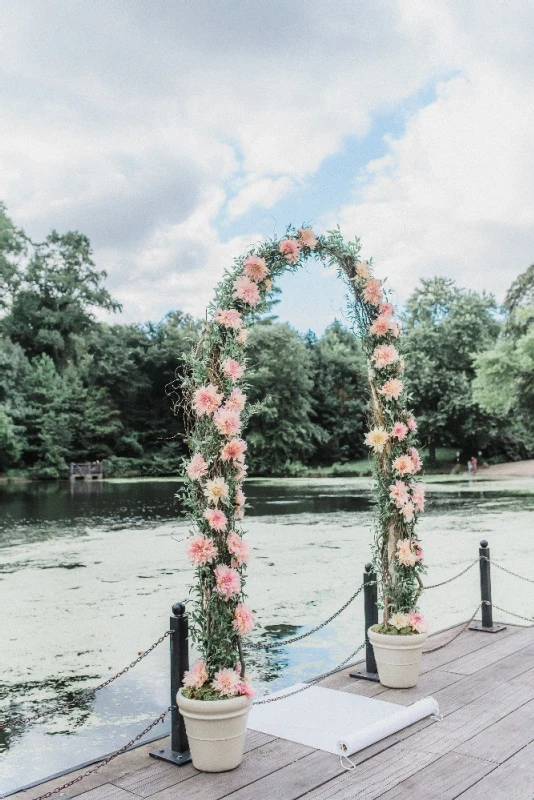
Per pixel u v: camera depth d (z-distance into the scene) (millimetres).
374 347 5820
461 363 51375
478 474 44000
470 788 3686
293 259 5133
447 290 55781
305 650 7055
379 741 4309
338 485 37062
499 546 13336
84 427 51125
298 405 53375
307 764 4035
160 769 4031
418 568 5453
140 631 7906
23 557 13203
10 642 7504
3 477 46875
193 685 4047
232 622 4184
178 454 54188
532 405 37719
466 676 5492
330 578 10664
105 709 5695
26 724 5395
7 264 53469
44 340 56406
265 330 51969
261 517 19688
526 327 36688
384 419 5637
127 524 18812
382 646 5242
